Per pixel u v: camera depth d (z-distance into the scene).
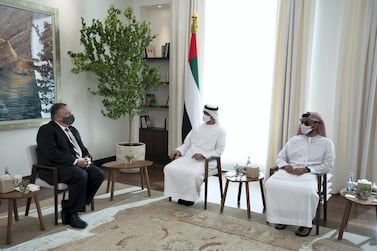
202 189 3.88
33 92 3.88
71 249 2.36
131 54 4.19
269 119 4.11
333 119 3.72
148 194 3.59
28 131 3.91
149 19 5.36
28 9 3.74
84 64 4.20
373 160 3.58
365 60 3.50
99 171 3.01
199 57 4.57
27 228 2.69
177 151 3.55
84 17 4.51
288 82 3.86
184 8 4.65
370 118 3.52
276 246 2.46
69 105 4.40
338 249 2.43
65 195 3.50
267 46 4.20
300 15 3.74
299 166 2.95
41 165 2.83
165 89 5.27
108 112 4.66
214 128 3.45
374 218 3.08
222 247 2.43
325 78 3.84
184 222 2.87
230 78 4.48
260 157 4.38
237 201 3.47
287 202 2.64
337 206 3.38
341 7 3.67
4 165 3.68
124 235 2.60
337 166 3.73
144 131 5.26
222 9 4.46
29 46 3.79
